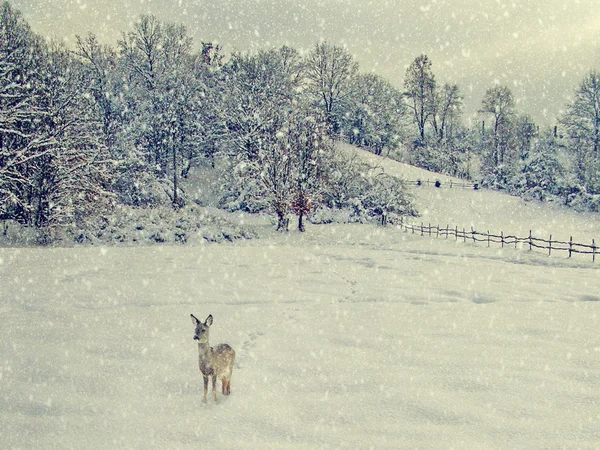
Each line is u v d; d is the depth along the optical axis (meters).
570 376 6.76
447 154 75.25
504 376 6.77
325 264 19.61
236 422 5.38
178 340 8.54
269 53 53.44
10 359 7.48
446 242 31.45
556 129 65.56
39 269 16.80
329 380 6.65
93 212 30.56
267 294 13.16
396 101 74.38
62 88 30.11
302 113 37.53
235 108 45.22
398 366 7.23
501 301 12.79
